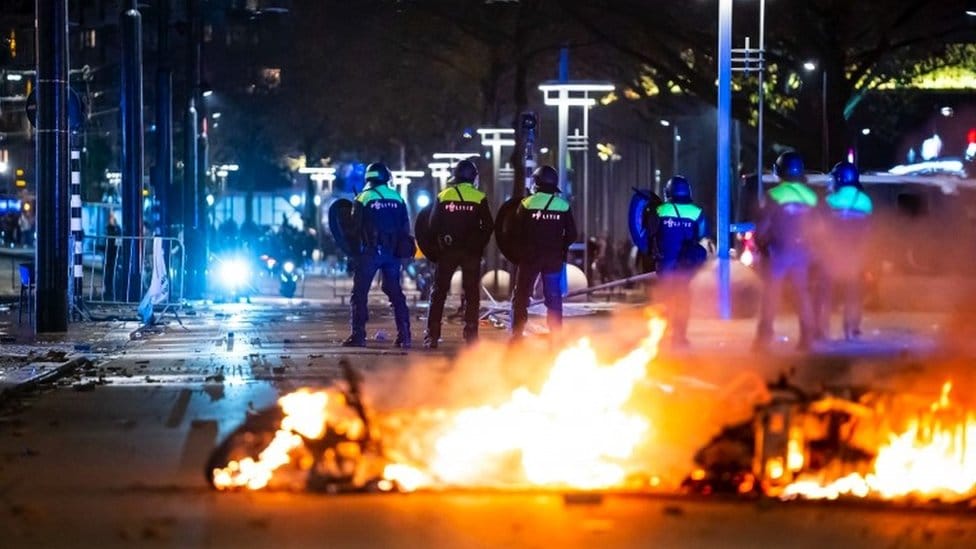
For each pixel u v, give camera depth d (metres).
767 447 23.42
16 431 30.41
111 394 37.25
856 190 49.75
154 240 72.19
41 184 60.62
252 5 135.88
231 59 172.75
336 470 23.55
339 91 141.38
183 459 26.61
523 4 104.75
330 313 84.06
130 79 85.50
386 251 51.84
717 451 23.42
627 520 20.88
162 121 99.44
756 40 94.94
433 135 148.00
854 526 20.58
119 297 83.50
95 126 127.81
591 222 134.38
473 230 50.75
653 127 130.25
